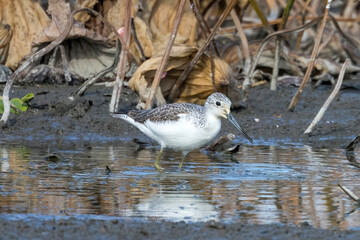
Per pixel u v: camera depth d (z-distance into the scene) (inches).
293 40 880.3
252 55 760.3
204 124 428.1
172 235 281.0
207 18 770.2
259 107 649.0
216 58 609.9
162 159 470.3
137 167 434.3
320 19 647.1
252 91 705.6
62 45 685.3
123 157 469.1
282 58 758.5
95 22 698.8
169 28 722.2
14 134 542.9
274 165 446.0
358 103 670.5
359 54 859.4
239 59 763.4
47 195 349.1
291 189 372.5
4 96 541.6
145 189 368.8
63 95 634.2
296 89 724.7
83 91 624.1
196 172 421.4
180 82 601.6
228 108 433.1
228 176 408.5
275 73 703.1
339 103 670.5
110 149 500.1
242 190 369.4
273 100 673.6
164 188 372.2
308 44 875.4
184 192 362.6
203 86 605.6
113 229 287.6
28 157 455.8
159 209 326.0
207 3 740.0
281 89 719.7
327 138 560.1
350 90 735.7
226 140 505.7
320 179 400.8
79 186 372.2
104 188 368.5
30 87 671.1
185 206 332.5
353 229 296.5
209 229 289.6
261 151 504.4
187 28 723.4
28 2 698.2
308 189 373.4
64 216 310.3
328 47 856.9
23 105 592.4
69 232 283.1
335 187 379.2
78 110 593.9
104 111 603.8
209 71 602.9
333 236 282.8
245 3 756.6
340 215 320.2
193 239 276.2
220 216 315.3
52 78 687.7
